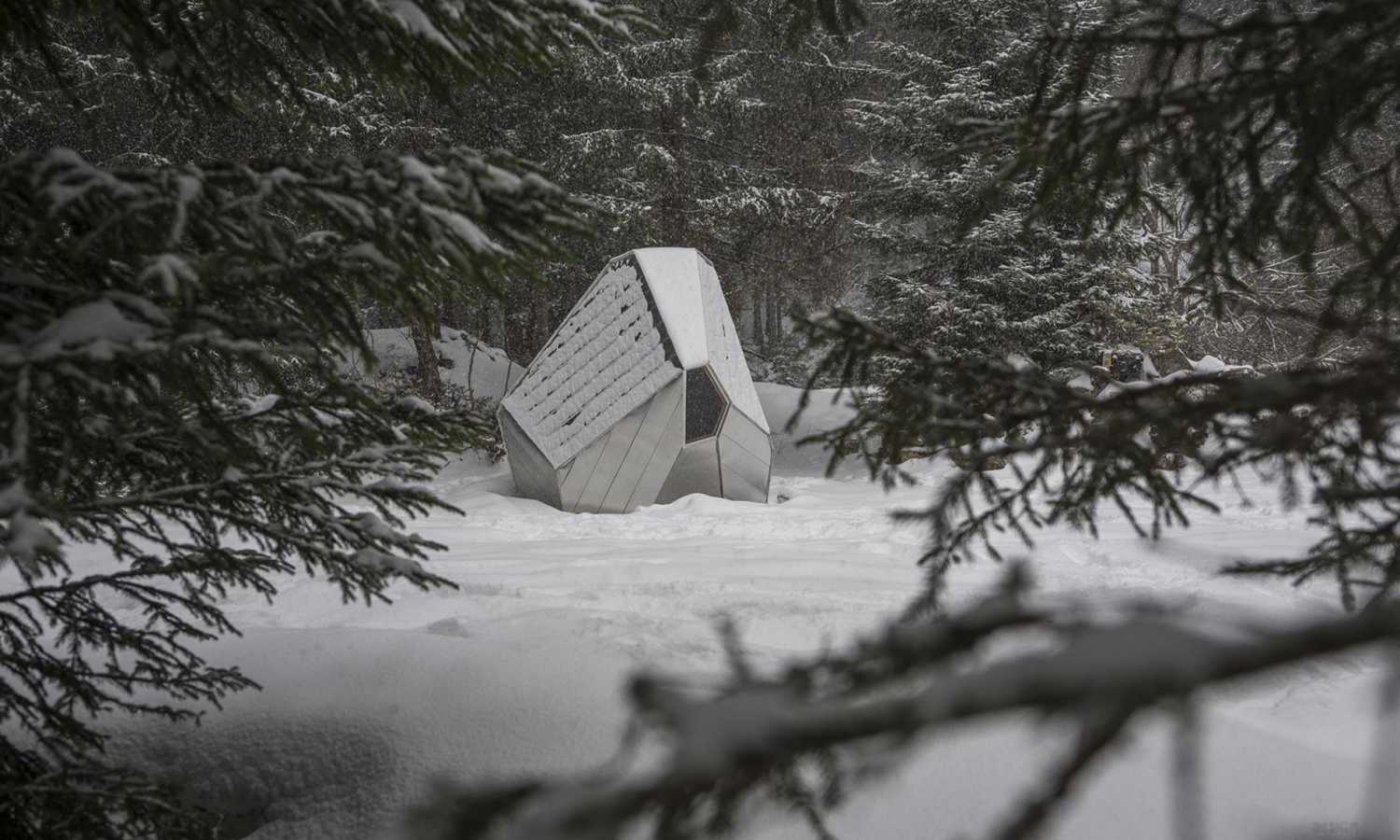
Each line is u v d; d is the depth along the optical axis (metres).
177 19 3.60
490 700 4.90
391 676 5.23
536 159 21.42
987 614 0.79
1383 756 0.61
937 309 16.14
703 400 13.86
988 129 3.11
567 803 0.63
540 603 7.62
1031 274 16.42
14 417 2.34
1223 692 0.61
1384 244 2.58
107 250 3.05
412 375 22.20
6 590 7.64
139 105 16.52
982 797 3.66
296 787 4.53
